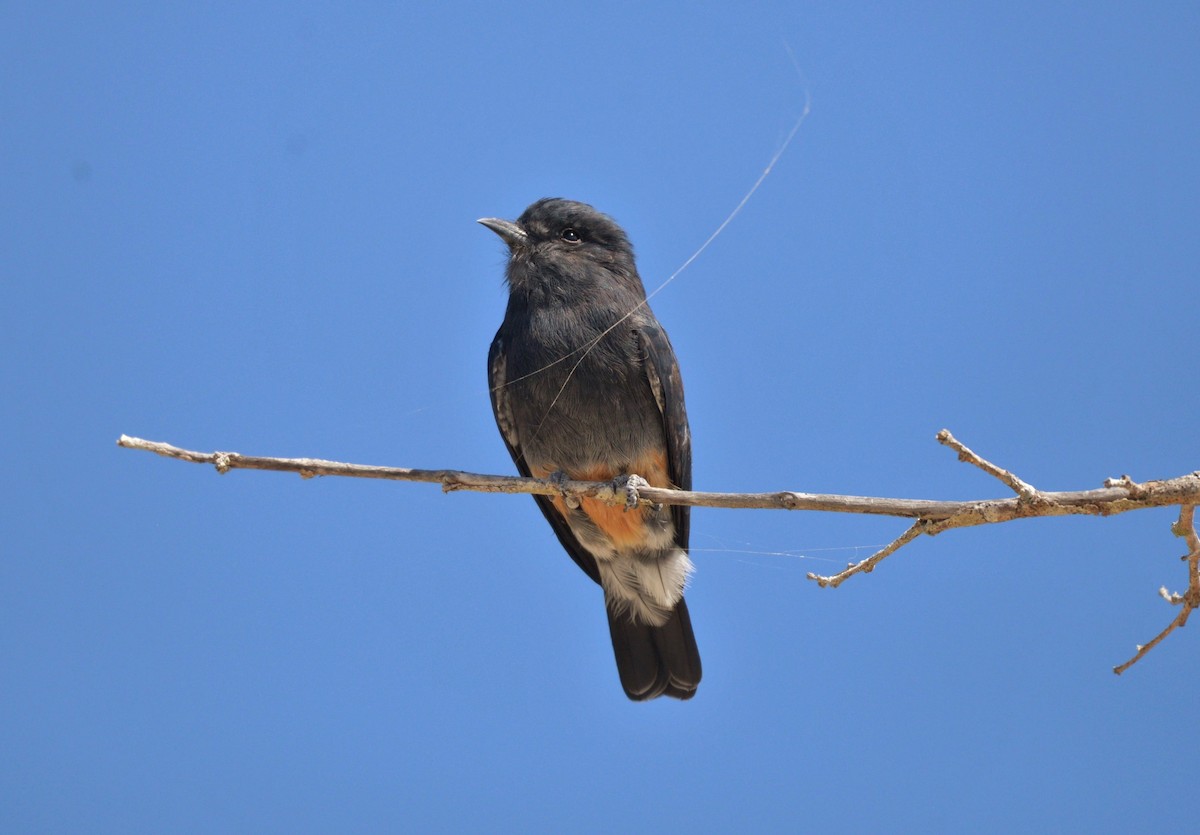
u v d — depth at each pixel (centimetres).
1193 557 838
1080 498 832
